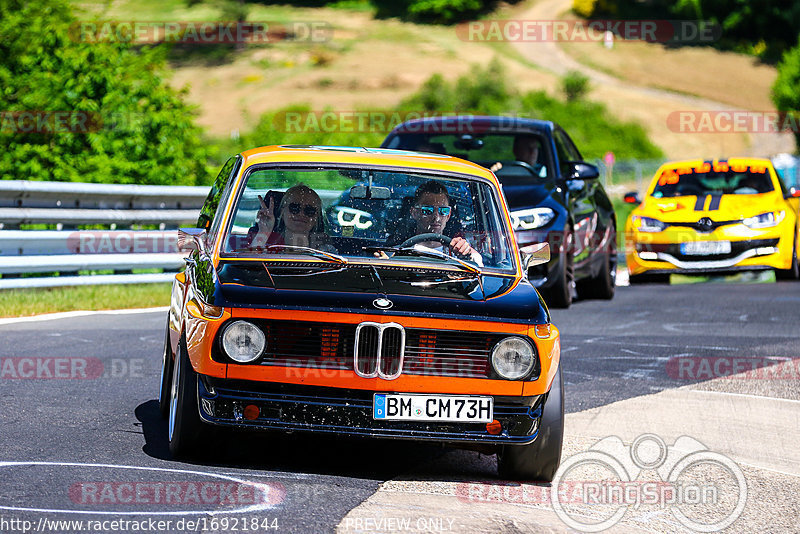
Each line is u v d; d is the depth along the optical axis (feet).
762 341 138.21
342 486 65.67
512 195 151.43
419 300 67.82
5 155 230.68
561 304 161.58
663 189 220.02
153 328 136.05
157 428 79.51
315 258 73.10
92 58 248.11
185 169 243.60
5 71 238.07
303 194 76.38
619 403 97.81
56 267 165.68
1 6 248.11
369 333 66.03
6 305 149.07
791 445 83.30
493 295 70.28
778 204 209.97
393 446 79.82
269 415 66.23
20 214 163.43
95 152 235.81
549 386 68.69
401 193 77.82
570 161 160.04
